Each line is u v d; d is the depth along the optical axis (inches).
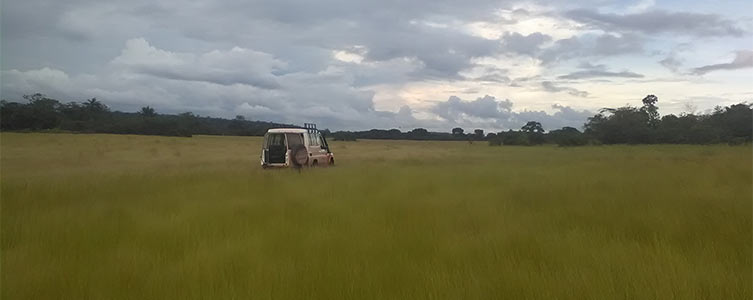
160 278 216.2
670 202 393.1
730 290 192.2
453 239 286.2
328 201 443.2
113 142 2486.5
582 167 864.3
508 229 307.9
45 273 223.5
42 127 3927.2
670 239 272.2
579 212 359.6
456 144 3791.8
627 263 226.1
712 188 494.6
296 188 547.2
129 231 311.7
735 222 303.6
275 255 254.2
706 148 2042.3
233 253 253.6
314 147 942.4
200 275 218.5
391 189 536.4
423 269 226.5
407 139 5649.6
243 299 192.1
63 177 694.5
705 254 241.6
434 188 553.6
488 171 791.1
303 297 194.2
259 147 2299.5
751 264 228.1
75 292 203.3
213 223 334.6
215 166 1001.5
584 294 190.7
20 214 364.8
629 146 2561.5
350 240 285.6
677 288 192.4
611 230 300.2
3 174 804.6
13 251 266.8
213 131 4918.8
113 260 247.4
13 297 199.3
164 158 1391.5
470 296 193.2
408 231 311.0
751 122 2677.2
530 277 210.8
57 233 302.4
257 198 466.0
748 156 1119.0
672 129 2792.8
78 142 2379.4
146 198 464.1
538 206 406.9
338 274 218.4
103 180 626.2
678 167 783.1
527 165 969.5
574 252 249.4
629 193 458.9
